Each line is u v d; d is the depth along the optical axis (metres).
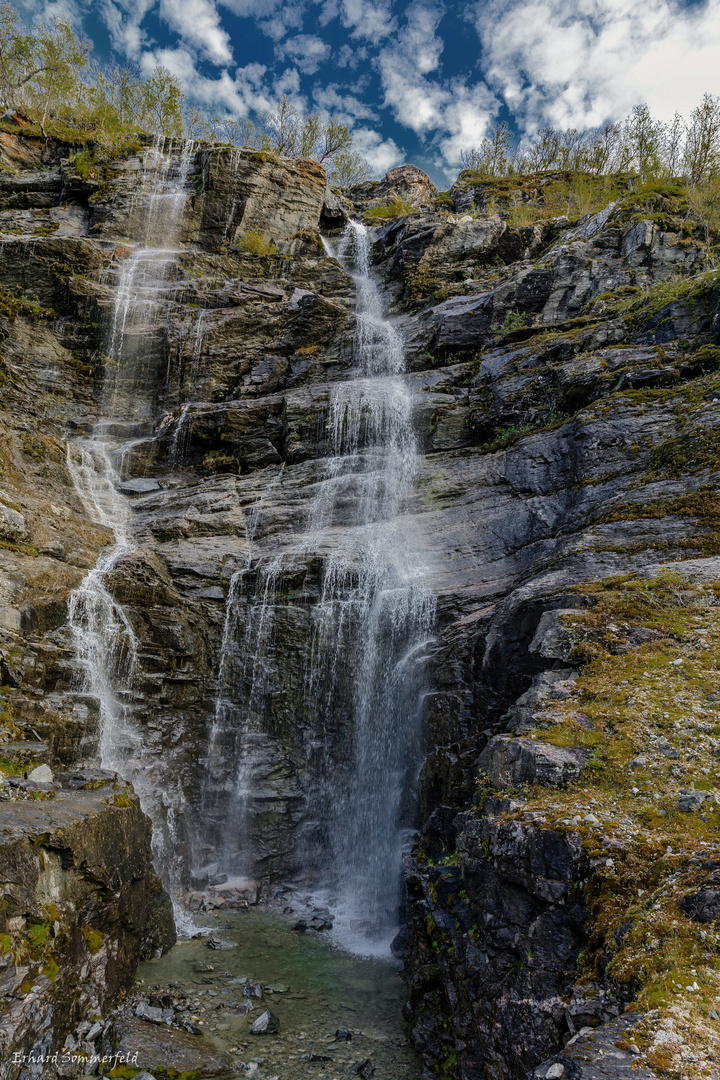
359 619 13.14
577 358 15.30
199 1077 6.19
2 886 5.84
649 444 12.38
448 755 9.91
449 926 6.91
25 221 25.56
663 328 15.06
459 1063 5.89
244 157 27.09
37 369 20.16
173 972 8.29
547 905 5.35
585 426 13.26
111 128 29.70
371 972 8.72
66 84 33.09
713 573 9.04
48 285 22.05
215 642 13.73
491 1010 5.49
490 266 23.77
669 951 4.20
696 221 19.73
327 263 24.75
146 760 11.84
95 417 20.03
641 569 9.70
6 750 8.45
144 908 8.40
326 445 17.67
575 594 9.31
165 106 35.16
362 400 17.62
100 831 7.21
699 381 13.09
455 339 19.06
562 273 19.14
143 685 12.37
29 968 5.88
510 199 31.98
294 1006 7.73
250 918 10.52
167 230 26.02
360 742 12.37
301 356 20.42
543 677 8.34
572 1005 4.37
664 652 7.85
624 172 31.36
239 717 13.14
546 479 13.71
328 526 15.86
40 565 12.02
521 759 6.70
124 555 14.02
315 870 12.05
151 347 21.02
